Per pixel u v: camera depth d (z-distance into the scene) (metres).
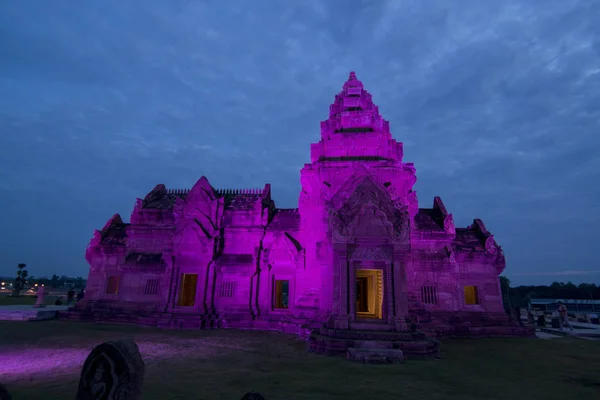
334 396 9.58
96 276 30.91
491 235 27.62
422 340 16.14
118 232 32.88
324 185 24.14
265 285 27.75
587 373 13.05
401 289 17.30
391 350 14.84
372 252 17.89
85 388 5.62
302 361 14.34
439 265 26.02
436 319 24.03
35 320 27.91
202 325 25.42
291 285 27.36
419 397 9.66
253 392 5.74
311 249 25.28
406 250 17.64
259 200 30.23
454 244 27.78
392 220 18.25
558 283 100.56
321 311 21.09
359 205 18.44
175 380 10.98
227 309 27.20
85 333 21.45
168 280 27.45
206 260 27.69
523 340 22.69
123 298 29.09
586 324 32.50
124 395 5.59
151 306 28.34
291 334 23.09
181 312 26.44
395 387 10.65
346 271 17.66
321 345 16.23
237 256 28.42
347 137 26.28
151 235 30.80
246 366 13.27
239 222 29.77
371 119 26.92
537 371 13.33
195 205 29.64
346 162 25.02
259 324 25.86
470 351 18.12
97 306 29.25
